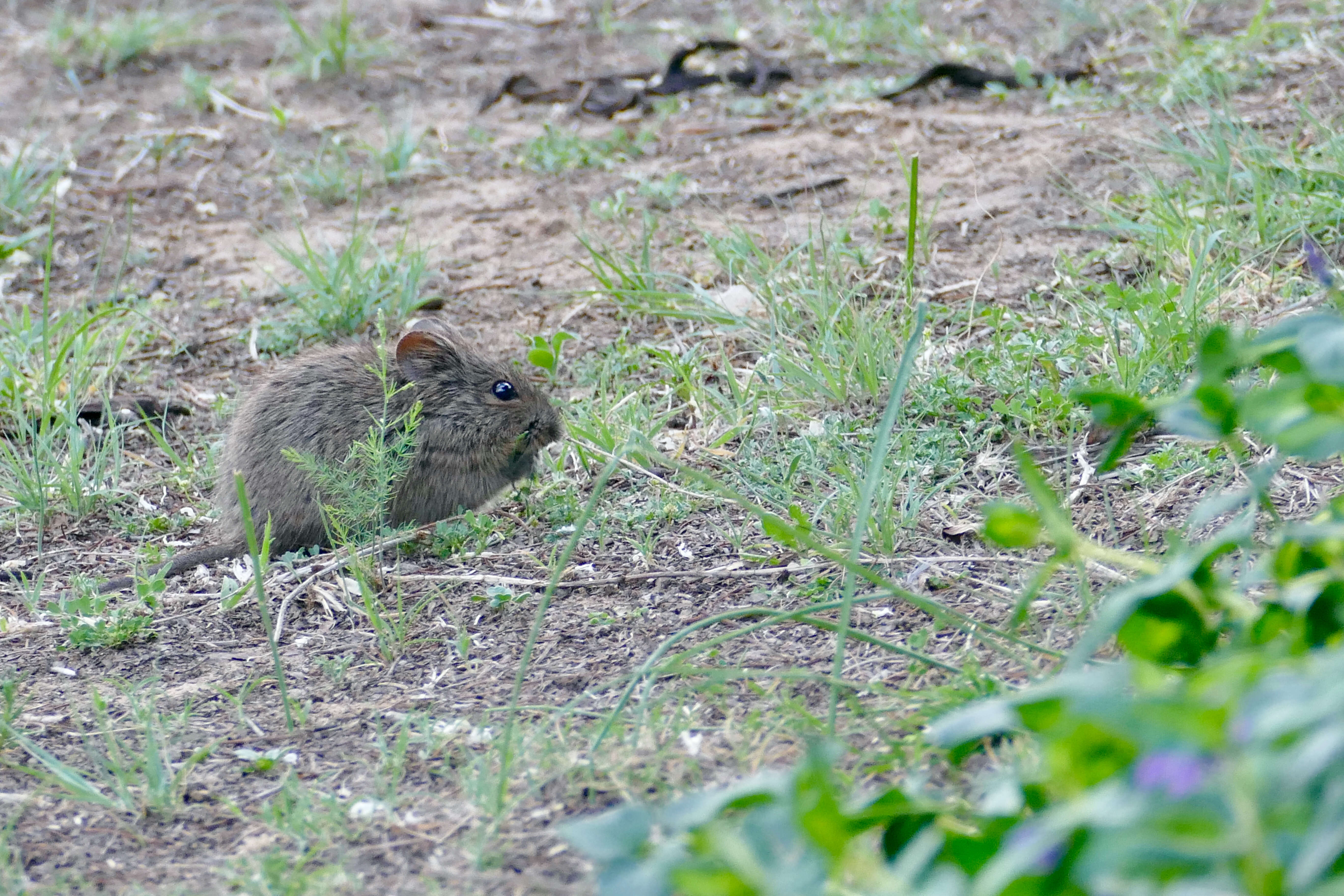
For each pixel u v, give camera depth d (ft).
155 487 39.50
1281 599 15.48
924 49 69.31
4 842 19.62
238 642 28.55
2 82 74.33
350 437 34.24
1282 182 45.14
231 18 84.48
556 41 78.38
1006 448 33.73
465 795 20.65
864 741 20.74
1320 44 58.65
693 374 41.19
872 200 52.42
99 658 27.94
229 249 56.24
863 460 33.30
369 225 56.95
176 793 21.63
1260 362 19.90
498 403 35.40
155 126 68.39
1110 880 10.43
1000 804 13.01
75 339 44.55
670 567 30.14
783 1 79.92
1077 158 53.83
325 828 19.86
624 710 23.16
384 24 82.02
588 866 18.29
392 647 27.30
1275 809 10.35
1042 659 22.54
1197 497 29.04
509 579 30.30
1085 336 36.24
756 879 10.81
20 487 38.17
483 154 63.31
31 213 58.95
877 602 26.63
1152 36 65.77
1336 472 28.73
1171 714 10.39
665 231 52.95
